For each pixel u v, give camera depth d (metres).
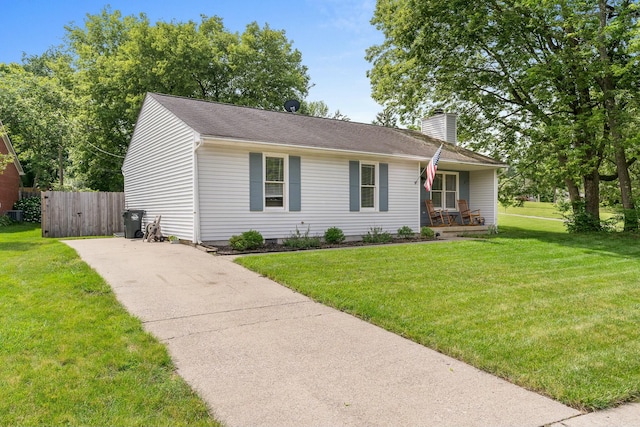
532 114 16.45
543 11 13.27
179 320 4.49
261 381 3.07
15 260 8.21
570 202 16.70
